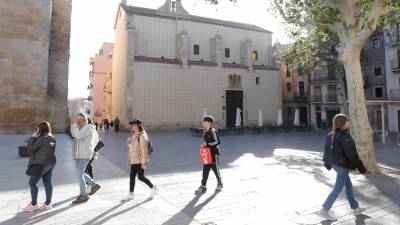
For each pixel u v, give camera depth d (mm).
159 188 7473
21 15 20859
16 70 20547
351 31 10195
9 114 20219
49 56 25125
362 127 9891
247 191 7148
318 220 5082
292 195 6773
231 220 5109
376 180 8289
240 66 40406
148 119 34156
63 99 25281
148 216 5293
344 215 5328
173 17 37531
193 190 7262
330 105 42094
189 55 38469
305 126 34000
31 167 5430
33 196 5578
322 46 30750
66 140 19219
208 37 39938
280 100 43500
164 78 35281
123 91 35688
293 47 31688
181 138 24438
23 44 20828
